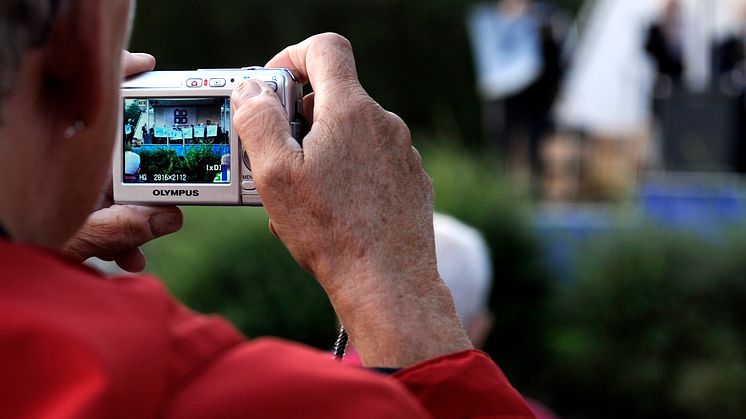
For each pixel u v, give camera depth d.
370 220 1.13
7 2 0.78
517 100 10.70
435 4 19.31
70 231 0.94
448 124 19.55
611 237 6.89
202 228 6.09
